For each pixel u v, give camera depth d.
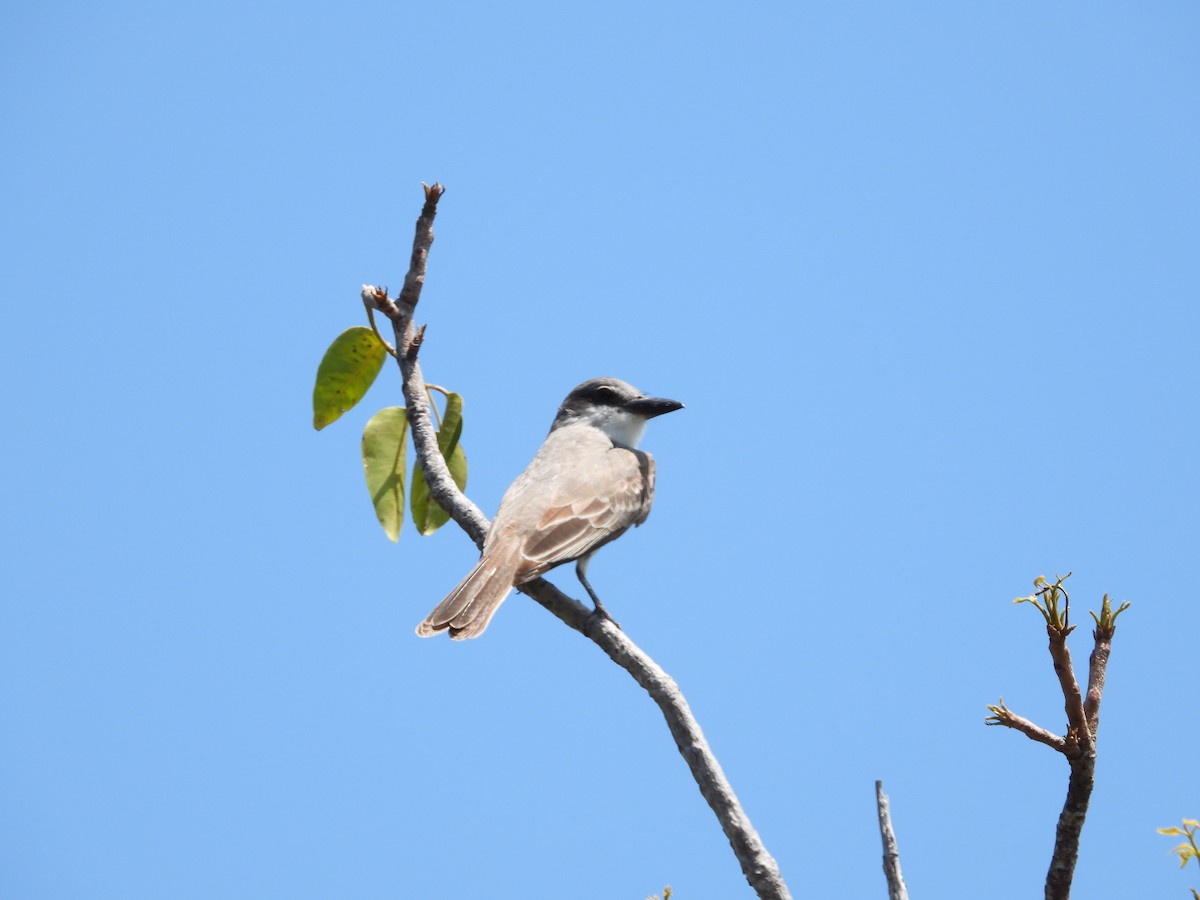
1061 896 7.61
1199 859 6.96
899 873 7.37
